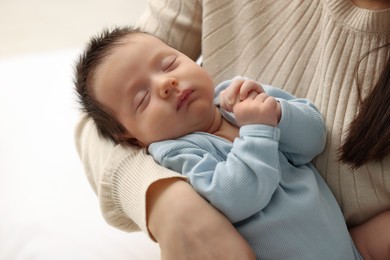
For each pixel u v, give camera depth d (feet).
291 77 2.72
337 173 2.49
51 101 4.82
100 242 3.50
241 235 2.35
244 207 2.27
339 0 2.41
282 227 2.36
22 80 5.10
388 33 2.30
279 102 2.47
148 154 2.56
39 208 3.80
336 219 2.47
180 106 2.54
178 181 2.30
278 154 2.49
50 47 6.99
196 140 2.52
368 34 2.34
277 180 2.32
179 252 2.16
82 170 4.09
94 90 2.73
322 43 2.54
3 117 4.67
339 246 2.41
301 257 2.35
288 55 2.73
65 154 4.25
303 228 2.37
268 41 2.83
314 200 2.40
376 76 2.33
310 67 2.66
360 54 2.37
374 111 2.18
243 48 2.94
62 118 4.61
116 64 2.67
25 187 3.99
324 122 2.51
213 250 2.13
